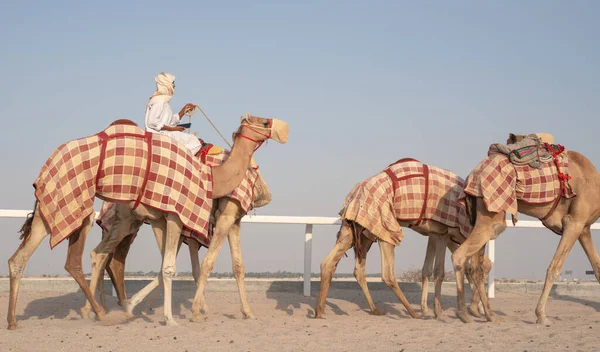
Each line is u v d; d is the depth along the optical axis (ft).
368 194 32.37
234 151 29.40
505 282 49.01
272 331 26.23
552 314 34.88
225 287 44.60
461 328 27.02
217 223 30.12
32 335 24.16
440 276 32.83
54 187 24.93
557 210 30.83
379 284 46.93
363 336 24.84
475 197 30.71
